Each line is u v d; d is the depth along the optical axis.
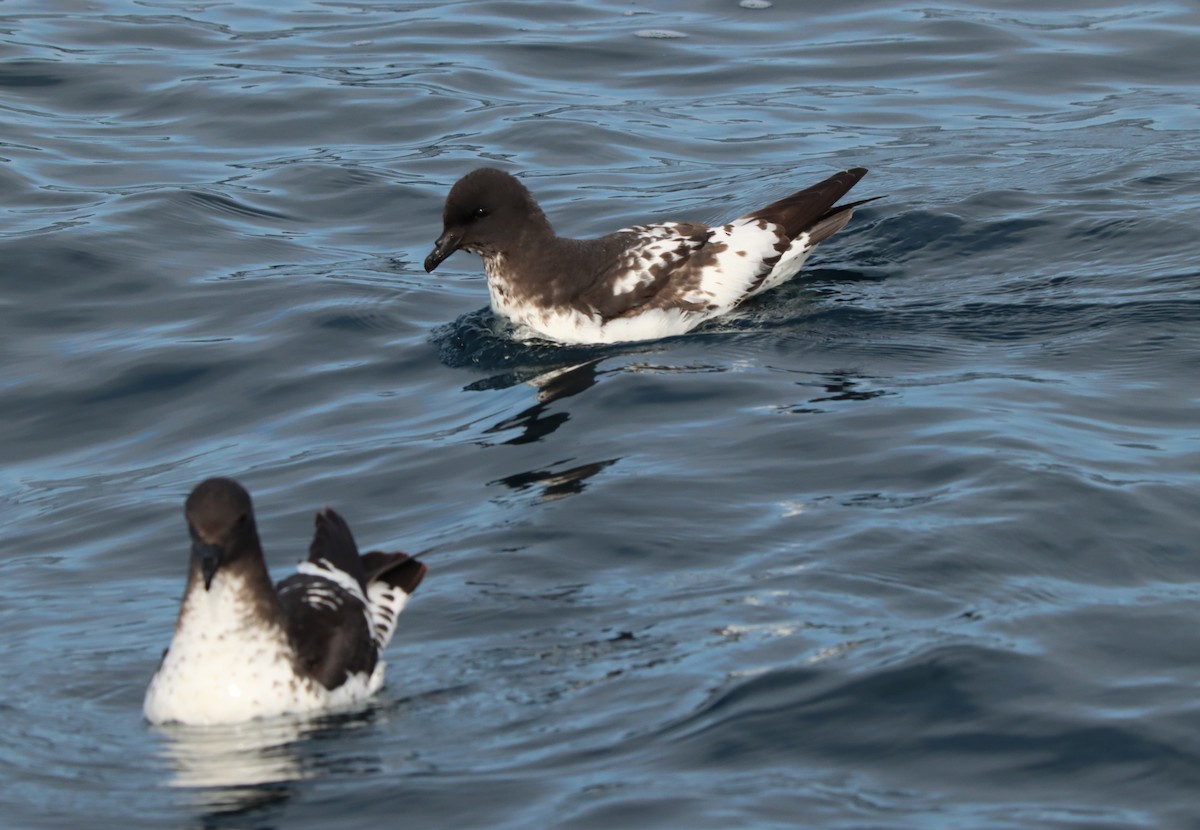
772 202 21.62
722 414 15.67
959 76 28.05
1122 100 26.56
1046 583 11.83
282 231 22.62
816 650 10.84
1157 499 13.03
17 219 22.27
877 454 14.27
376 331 19.20
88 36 30.12
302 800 9.45
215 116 26.59
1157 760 9.52
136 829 9.24
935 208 21.55
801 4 31.88
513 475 14.68
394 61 29.11
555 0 32.66
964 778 9.43
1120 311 17.83
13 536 14.34
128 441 16.69
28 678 11.30
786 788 9.30
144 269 20.95
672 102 27.33
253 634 10.48
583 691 10.57
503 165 24.78
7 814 9.40
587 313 18.48
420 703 10.59
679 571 12.24
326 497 14.63
